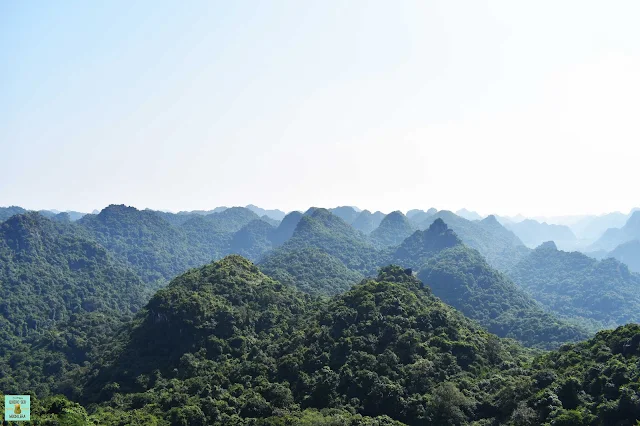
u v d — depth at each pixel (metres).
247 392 90.81
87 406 97.69
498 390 82.50
